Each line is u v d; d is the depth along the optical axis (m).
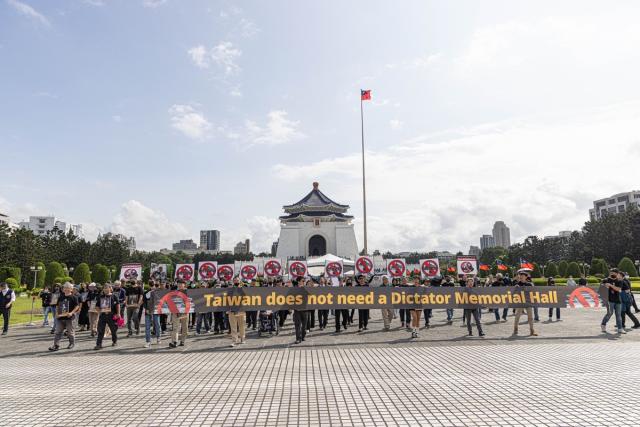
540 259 115.06
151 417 8.31
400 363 12.80
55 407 8.99
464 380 10.71
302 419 8.05
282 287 17.58
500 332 19.34
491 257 146.00
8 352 16.20
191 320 23.91
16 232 80.31
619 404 8.68
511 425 7.62
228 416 8.30
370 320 25.72
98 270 60.34
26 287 69.25
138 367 12.94
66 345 17.78
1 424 8.02
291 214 106.50
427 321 22.08
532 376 11.02
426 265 31.22
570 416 8.03
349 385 10.38
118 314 17.48
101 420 8.19
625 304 19.25
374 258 87.31
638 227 87.38
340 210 106.12
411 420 7.92
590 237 96.75
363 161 48.31
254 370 12.22
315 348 15.73
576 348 14.90
